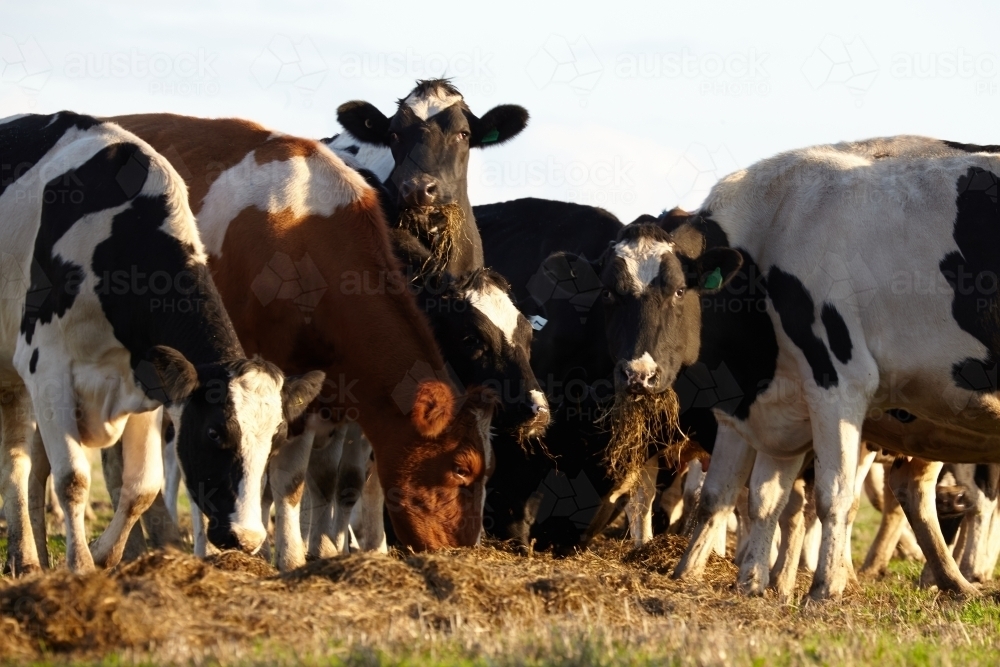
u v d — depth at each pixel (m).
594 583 8.62
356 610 7.50
